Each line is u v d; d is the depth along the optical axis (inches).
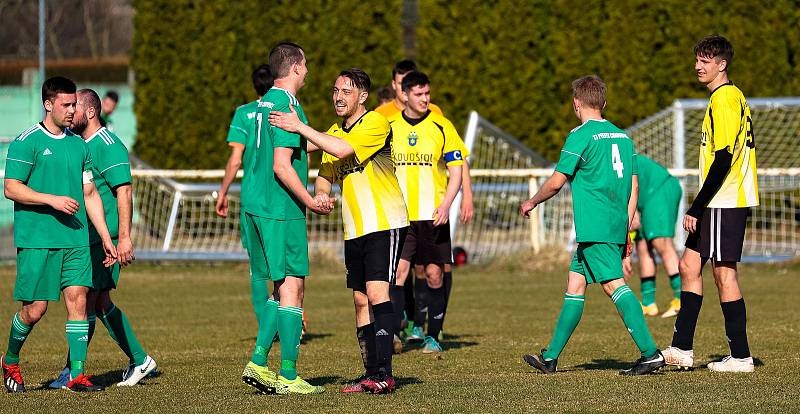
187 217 2787.9
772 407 812.6
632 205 1017.5
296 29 2979.8
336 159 931.3
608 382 943.7
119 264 992.9
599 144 978.1
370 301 914.1
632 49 2930.6
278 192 897.5
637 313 983.0
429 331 1208.2
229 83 3016.7
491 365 1085.8
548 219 2600.9
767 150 2918.3
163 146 3046.3
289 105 890.7
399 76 1254.3
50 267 936.3
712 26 2908.5
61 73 4156.0
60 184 936.3
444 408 823.7
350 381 991.0
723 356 1122.0
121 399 890.7
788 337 1248.8
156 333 1396.4
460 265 2365.9
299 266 908.0
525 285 2010.3
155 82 3036.4
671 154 2893.7
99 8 5172.2
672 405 824.9
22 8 4596.5
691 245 1004.6
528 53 2977.4
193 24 3006.9
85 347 951.6
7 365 952.3
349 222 920.3
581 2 2950.3
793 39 2918.3
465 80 2972.4
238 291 1967.3
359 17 2972.4
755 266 2292.1
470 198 1270.9
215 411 825.5
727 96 977.5
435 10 2974.9
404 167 1210.0
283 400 871.7
